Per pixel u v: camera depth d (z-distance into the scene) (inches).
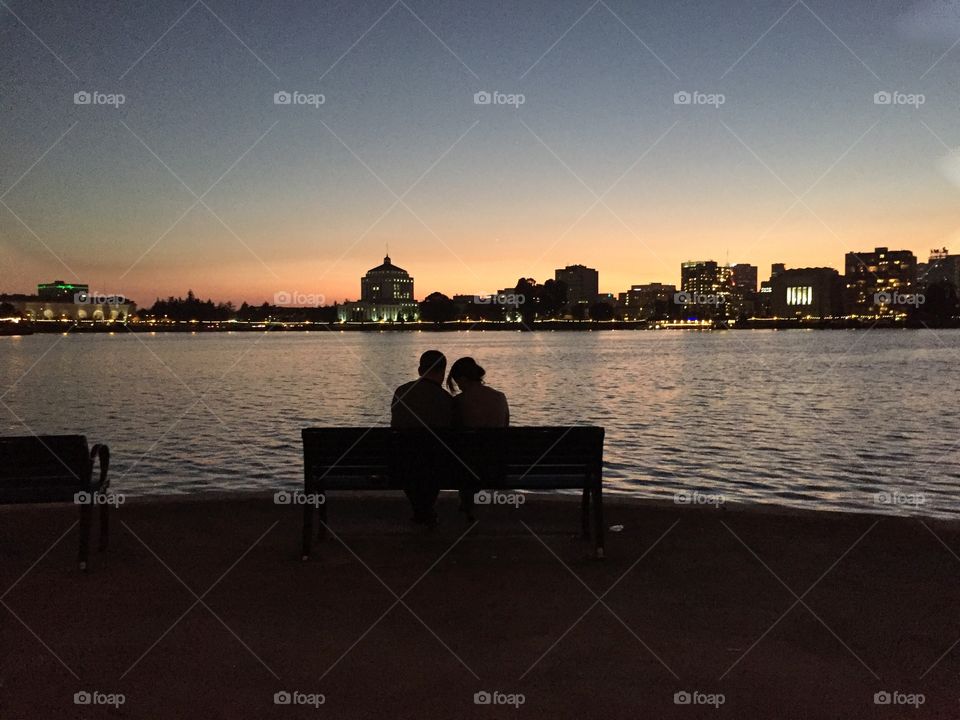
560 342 7130.9
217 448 903.7
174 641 209.2
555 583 253.8
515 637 211.9
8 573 263.1
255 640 209.8
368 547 291.0
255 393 1797.5
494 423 313.6
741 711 173.6
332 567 268.8
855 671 193.2
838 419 1189.7
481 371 319.9
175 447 912.3
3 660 197.6
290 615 226.8
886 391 1759.4
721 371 2620.6
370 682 186.2
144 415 1321.4
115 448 906.7
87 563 265.1
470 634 213.9
